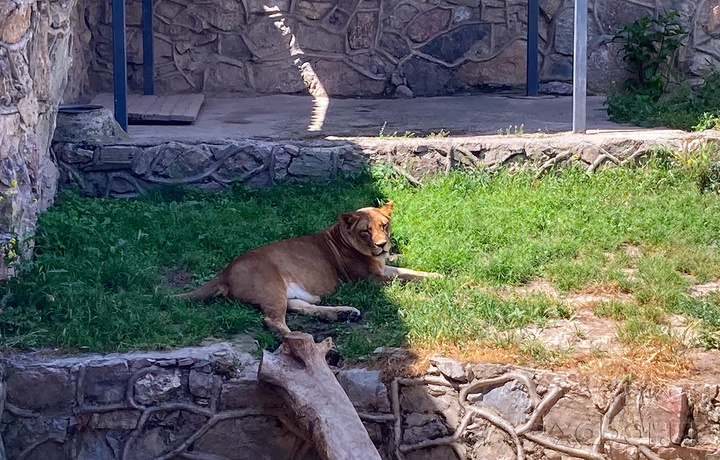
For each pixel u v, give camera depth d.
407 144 8.07
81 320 5.00
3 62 5.32
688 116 9.16
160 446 4.74
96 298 5.18
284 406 4.73
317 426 4.34
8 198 5.26
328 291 5.75
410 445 4.79
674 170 7.83
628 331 4.95
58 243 5.98
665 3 11.45
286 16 11.77
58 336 4.89
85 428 4.71
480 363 4.73
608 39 11.57
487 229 6.65
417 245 6.39
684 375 4.60
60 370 4.66
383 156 8.09
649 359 4.68
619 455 4.58
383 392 4.78
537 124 9.38
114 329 4.96
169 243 6.42
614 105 9.82
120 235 6.48
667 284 5.58
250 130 9.06
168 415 4.75
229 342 5.02
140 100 10.70
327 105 11.12
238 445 4.77
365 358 4.90
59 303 5.11
